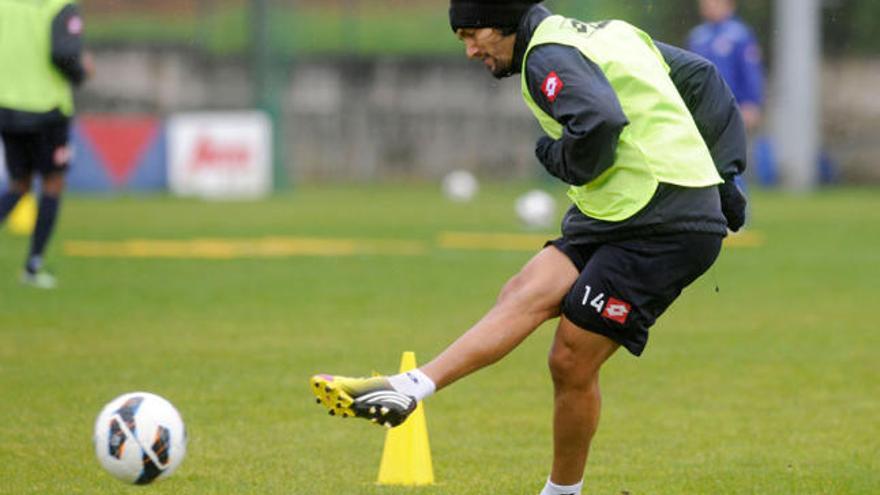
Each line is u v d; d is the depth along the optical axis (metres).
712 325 37.66
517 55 17.97
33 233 43.53
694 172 17.64
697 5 94.94
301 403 26.95
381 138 100.31
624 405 27.20
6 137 42.28
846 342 34.78
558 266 17.91
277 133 90.56
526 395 28.27
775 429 24.98
